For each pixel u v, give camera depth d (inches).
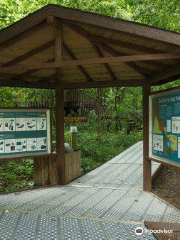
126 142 525.3
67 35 180.9
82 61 156.0
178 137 176.2
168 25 324.5
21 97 420.5
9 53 196.1
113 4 338.3
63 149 240.5
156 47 166.6
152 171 292.7
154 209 174.2
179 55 146.9
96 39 177.9
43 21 164.4
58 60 160.2
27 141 226.2
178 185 247.6
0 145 215.3
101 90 535.5
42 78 238.7
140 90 585.9
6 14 351.6
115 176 279.4
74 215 162.6
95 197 202.1
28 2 375.6
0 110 215.3
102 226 145.5
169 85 374.3
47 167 247.4
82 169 336.5
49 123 235.8
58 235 134.0
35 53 195.9
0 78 214.2
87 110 597.3
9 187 260.5
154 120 211.3
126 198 199.6
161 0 315.0
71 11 157.6
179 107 174.7
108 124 585.0
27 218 157.5
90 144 433.4
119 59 151.3
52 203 186.2
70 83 237.3
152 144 215.2
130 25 150.1
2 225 147.2
